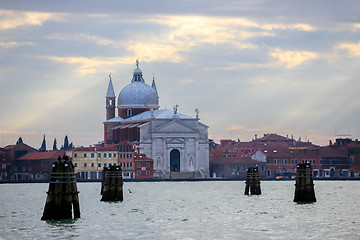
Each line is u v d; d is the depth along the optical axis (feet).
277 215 466.70
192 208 523.29
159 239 370.73
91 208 514.68
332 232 391.86
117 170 567.59
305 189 521.24
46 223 394.11
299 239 370.73
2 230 398.62
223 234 385.50
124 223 426.51
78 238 371.35
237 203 564.71
